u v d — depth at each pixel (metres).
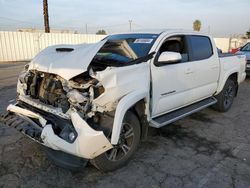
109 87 2.73
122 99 2.85
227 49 25.66
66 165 2.86
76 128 2.61
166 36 3.81
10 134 4.03
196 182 2.88
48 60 3.09
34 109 3.14
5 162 3.21
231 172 3.09
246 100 6.74
